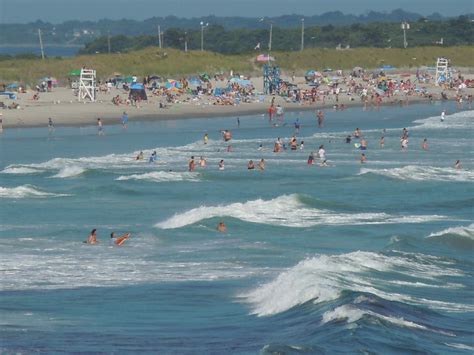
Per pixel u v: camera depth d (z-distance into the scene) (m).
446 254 90.38
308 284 70.69
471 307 69.31
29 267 84.19
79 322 65.12
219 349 57.09
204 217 107.44
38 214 112.38
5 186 133.88
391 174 145.00
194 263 86.75
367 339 56.28
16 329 62.94
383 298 67.12
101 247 93.69
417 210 118.81
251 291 74.50
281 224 106.88
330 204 118.81
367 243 97.62
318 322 61.38
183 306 70.00
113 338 60.31
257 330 61.91
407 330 59.34
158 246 94.69
